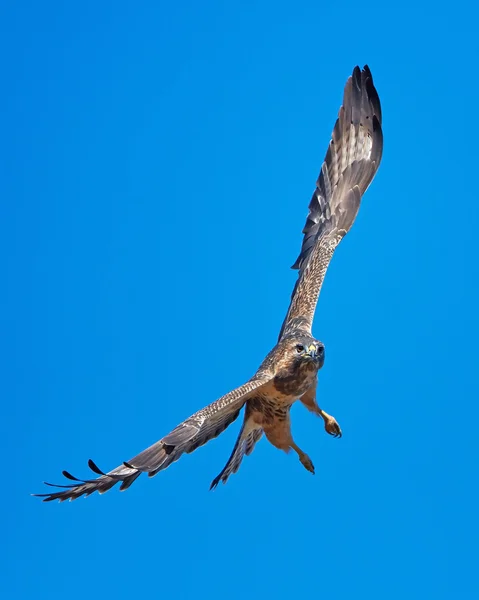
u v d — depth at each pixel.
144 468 12.48
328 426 15.48
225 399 13.72
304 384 14.70
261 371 14.62
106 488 12.25
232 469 15.09
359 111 17.70
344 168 17.48
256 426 15.16
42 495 11.89
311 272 16.61
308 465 15.05
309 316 15.91
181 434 12.96
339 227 17.17
